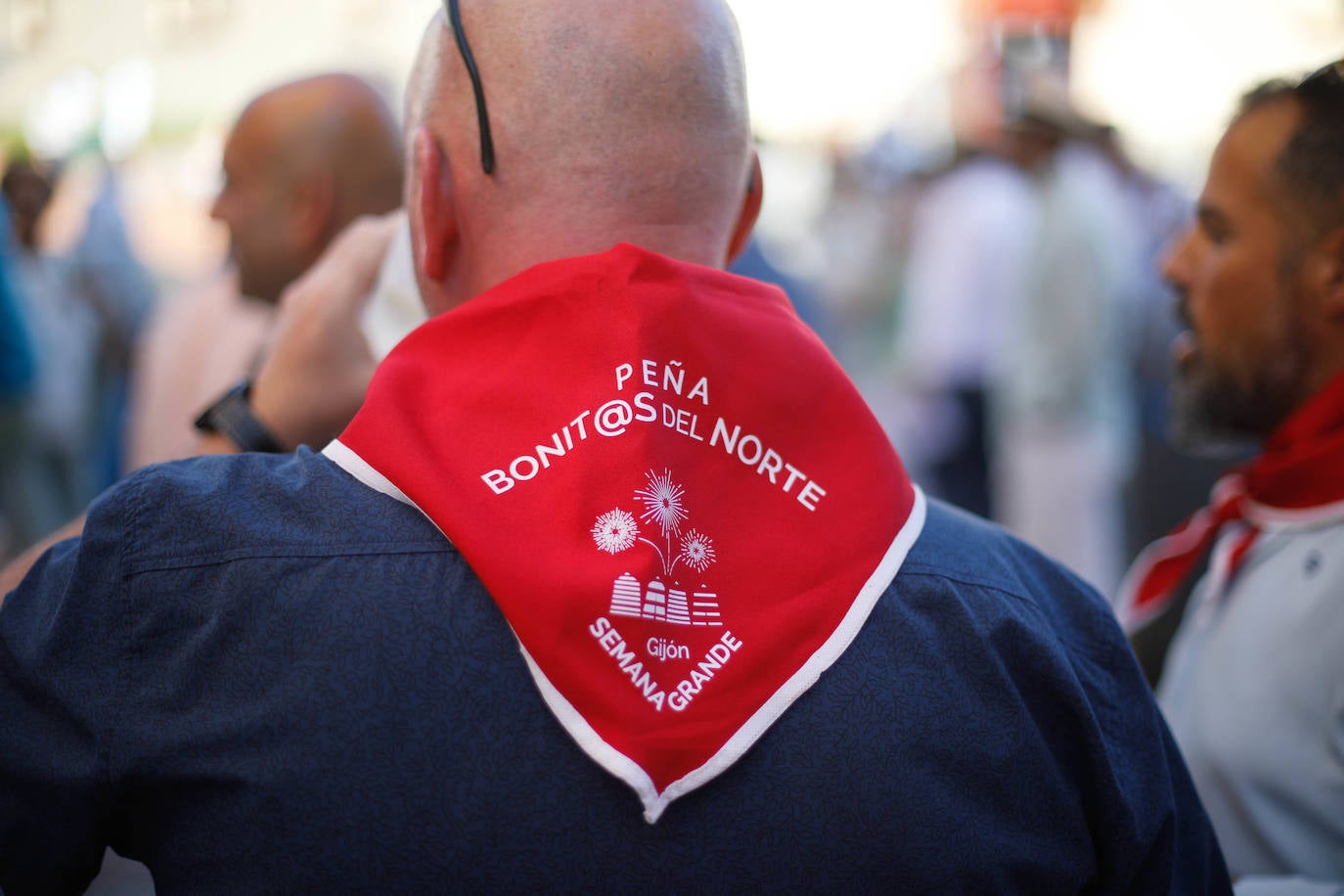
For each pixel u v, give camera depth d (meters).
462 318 0.89
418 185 0.97
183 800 0.81
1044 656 0.89
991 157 4.36
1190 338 1.42
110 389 4.62
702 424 0.86
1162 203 4.72
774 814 0.80
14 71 8.81
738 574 0.83
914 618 0.87
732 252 1.11
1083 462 4.07
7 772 0.83
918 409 4.44
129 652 0.83
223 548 0.83
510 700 0.80
